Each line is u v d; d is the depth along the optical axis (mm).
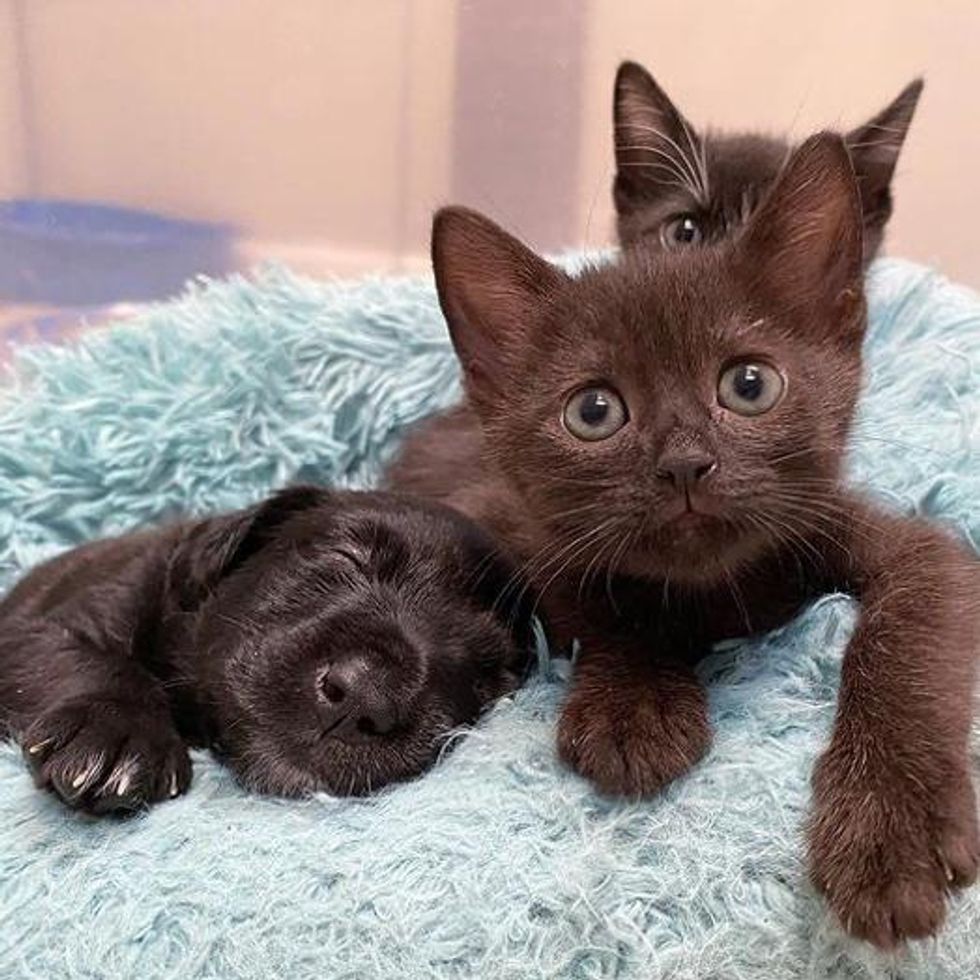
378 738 259
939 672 235
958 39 465
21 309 450
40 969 215
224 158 462
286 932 212
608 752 229
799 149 266
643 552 250
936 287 409
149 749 254
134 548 327
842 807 215
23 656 286
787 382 252
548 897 211
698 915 211
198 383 396
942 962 212
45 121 440
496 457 279
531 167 488
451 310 283
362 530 289
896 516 281
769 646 263
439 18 467
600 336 258
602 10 480
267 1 453
